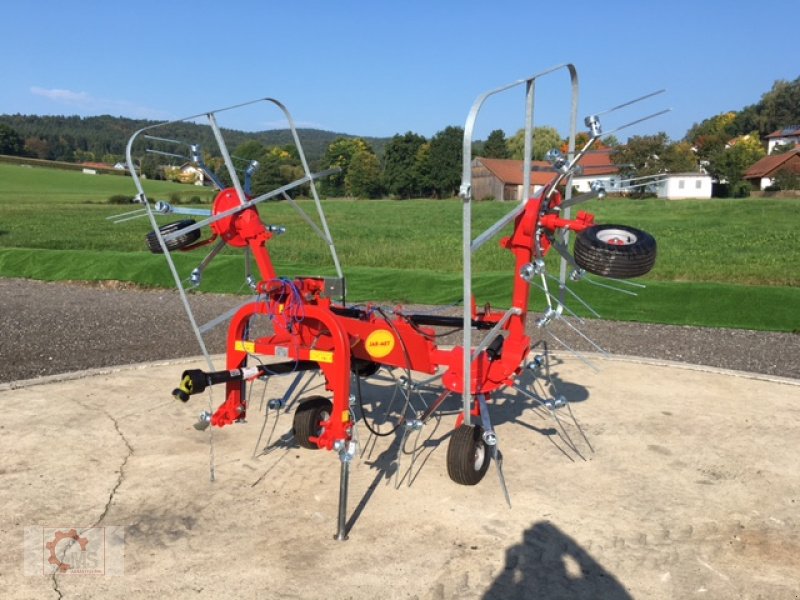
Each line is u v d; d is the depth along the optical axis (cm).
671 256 1816
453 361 489
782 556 377
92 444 530
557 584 347
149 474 477
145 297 1402
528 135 466
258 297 459
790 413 620
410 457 514
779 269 1541
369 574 354
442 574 354
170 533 396
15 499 436
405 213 4216
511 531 401
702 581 352
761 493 456
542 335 987
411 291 1359
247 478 472
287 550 378
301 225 3234
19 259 1833
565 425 584
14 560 365
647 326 1062
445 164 7238
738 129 10306
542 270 469
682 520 417
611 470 491
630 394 676
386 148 7631
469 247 391
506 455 518
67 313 1200
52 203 4759
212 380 424
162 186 7075
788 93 9988
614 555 376
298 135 534
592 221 465
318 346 446
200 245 494
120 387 686
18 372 788
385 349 462
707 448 535
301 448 528
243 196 470
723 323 1075
